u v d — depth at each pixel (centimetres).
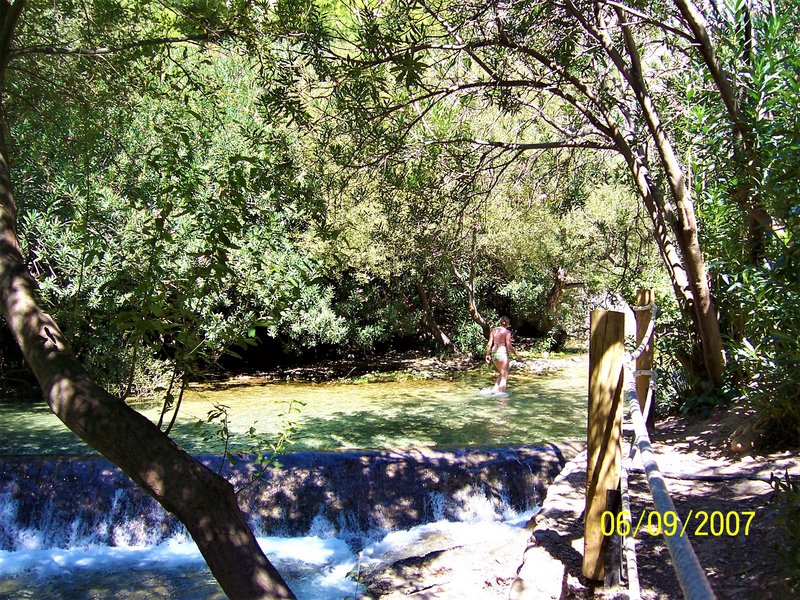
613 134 811
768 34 588
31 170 1198
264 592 212
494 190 1512
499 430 1113
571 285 2080
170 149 394
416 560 520
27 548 785
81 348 1300
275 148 596
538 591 345
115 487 807
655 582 347
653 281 969
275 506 803
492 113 1099
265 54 593
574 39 791
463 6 658
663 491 177
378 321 2016
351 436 1057
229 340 331
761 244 618
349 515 806
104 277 989
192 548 779
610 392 347
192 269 327
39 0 646
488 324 1997
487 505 834
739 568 351
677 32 668
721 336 706
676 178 713
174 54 1113
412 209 943
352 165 749
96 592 666
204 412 1240
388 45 536
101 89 683
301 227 1456
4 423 1130
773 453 539
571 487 516
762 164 534
